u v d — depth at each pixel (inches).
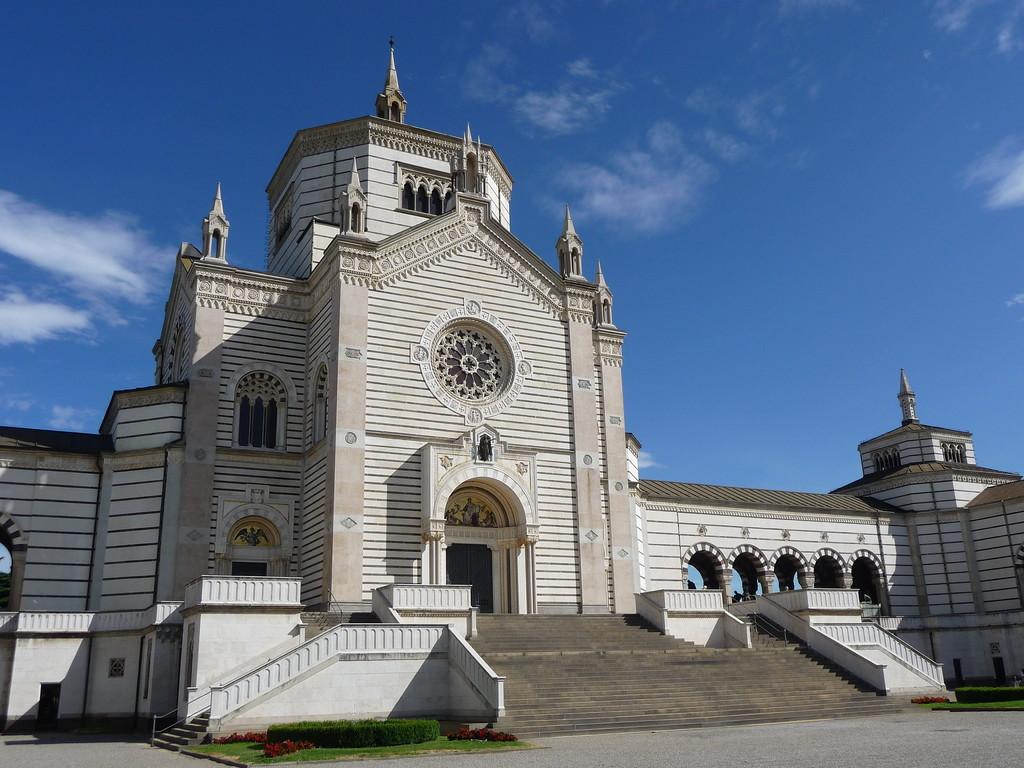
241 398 2127.2
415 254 2144.4
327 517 1895.9
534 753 1042.1
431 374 2080.5
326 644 1366.9
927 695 1708.9
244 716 1285.7
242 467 2050.9
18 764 1080.2
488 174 2682.1
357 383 1977.1
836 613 1924.2
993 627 2859.3
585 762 933.2
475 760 983.0
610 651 1692.9
